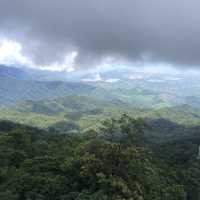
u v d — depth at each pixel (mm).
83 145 58594
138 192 49438
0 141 83812
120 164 51312
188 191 76312
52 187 50406
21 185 52000
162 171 74688
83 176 49625
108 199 44938
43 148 85062
